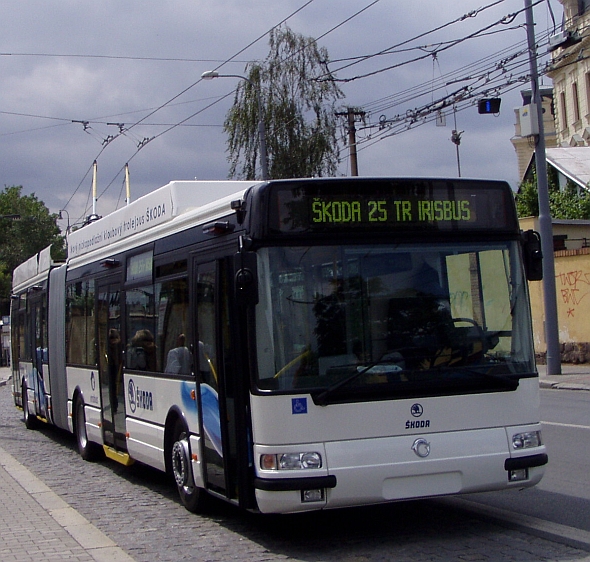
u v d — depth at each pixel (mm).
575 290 26094
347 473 6824
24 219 89812
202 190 9453
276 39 44250
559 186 39938
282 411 6836
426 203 7430
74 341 13547
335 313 7070
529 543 7094
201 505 8664
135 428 10203
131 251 10562
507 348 7445
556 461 10734
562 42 20062
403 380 7078
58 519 8766
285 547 7301
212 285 7836
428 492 7039
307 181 7168
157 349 9438
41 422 18453
